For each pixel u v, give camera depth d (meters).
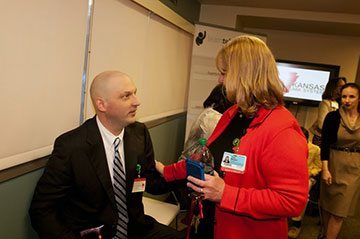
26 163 1.42
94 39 1.83
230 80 1.12
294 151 1.00
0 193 1.30
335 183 2.66
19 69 1.30
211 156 1.24
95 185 1.46
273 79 1.10
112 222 1.54
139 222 1.71
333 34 5.18
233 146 1.17
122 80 1.48
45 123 1.51
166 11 2.93
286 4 3.93
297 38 5.37
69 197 1.48
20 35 1.28
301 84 5.18
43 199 1.39
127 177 1.59
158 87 3.05
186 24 3.65
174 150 3.87
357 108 2.55
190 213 1.32
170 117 3.53
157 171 1.69
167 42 3.14
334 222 2.73
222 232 1.18
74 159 1.42
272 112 1.10
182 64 3.75
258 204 1.02
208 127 2.03
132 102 1.50
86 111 1.83
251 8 4.30
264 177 1.08
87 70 1.79
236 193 1.05
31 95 1.39
